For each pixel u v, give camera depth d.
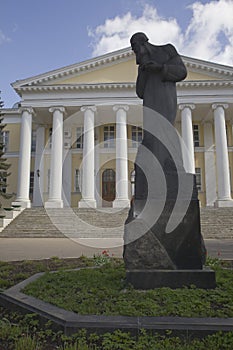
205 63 28.89
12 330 3.28
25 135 28.19
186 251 4.43
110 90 28.67
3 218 19.77
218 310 3.41
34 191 29.12
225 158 27.34
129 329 3.09
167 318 3.22
